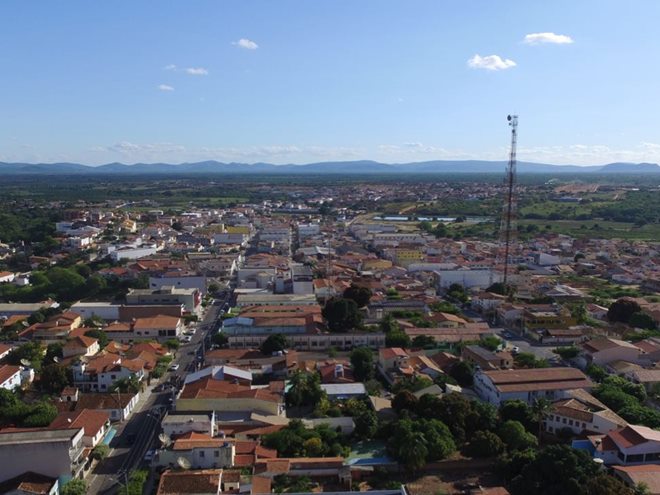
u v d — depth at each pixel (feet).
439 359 595.06
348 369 573.33
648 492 345.72
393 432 424.05
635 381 536.42
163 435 422.00
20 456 374.22
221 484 361.51
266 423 453.58
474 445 412.16
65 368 541.75
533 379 508.12
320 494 350.43
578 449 380.37
